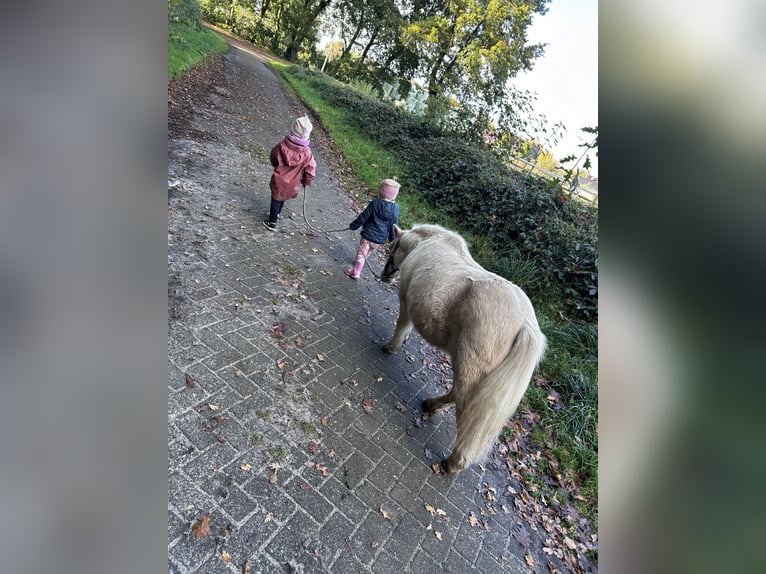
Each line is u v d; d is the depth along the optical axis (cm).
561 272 591
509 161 970
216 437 231
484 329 250
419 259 318
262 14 2639
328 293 418
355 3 2323
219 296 339
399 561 216
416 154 1073
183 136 633
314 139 1010
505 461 321
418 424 311
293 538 203
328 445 259
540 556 259
